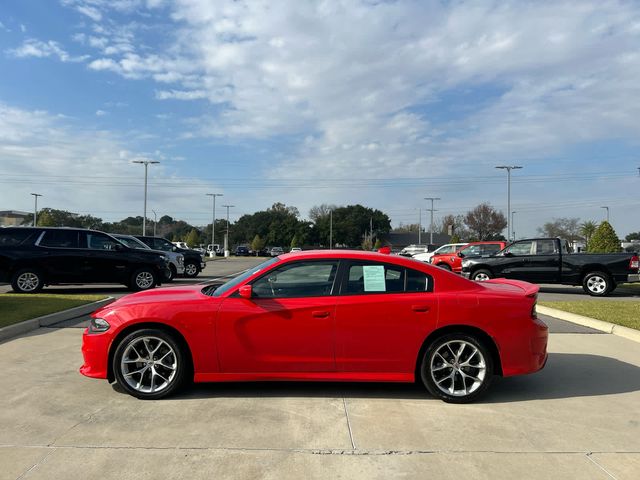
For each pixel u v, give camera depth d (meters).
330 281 5.07
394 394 5.16
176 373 4.92
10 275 13.28
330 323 4.89
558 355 6.90
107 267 13.99
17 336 7.62
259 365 4.92
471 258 16.66
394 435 4.10
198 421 4.34
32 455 3.66
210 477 3.37
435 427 4.29
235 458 3.65
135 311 4.93
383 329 4.90
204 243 115.69
